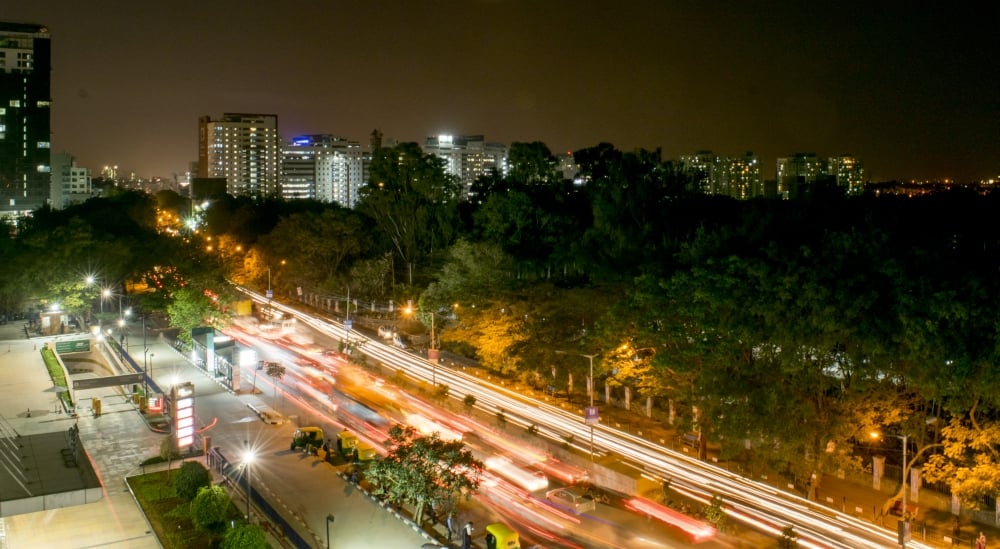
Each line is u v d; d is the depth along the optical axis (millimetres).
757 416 53438
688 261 66500
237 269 146125
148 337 107812
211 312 100625
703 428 60062
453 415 75125
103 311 119188
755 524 50844
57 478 47969
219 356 87812
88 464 50531
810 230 74500
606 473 58469
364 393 83000
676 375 62188
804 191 97875
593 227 98938
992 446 48844
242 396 80125
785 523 50844
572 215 114250
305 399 80000
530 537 49500
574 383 82062
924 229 80750
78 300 103250
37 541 46656
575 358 73625
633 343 67125
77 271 105250
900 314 48812
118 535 47594
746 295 55281
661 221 97188
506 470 60562
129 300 125625
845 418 52438
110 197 192125
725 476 59375
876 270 52969
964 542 47469
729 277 55688
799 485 57000
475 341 84438
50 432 63375
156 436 65188
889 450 60594
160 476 56500
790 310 52562
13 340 97375
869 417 52500
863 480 57844
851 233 58062
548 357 75750
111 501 52562
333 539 47812
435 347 100188
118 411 71562
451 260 108062
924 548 46812
